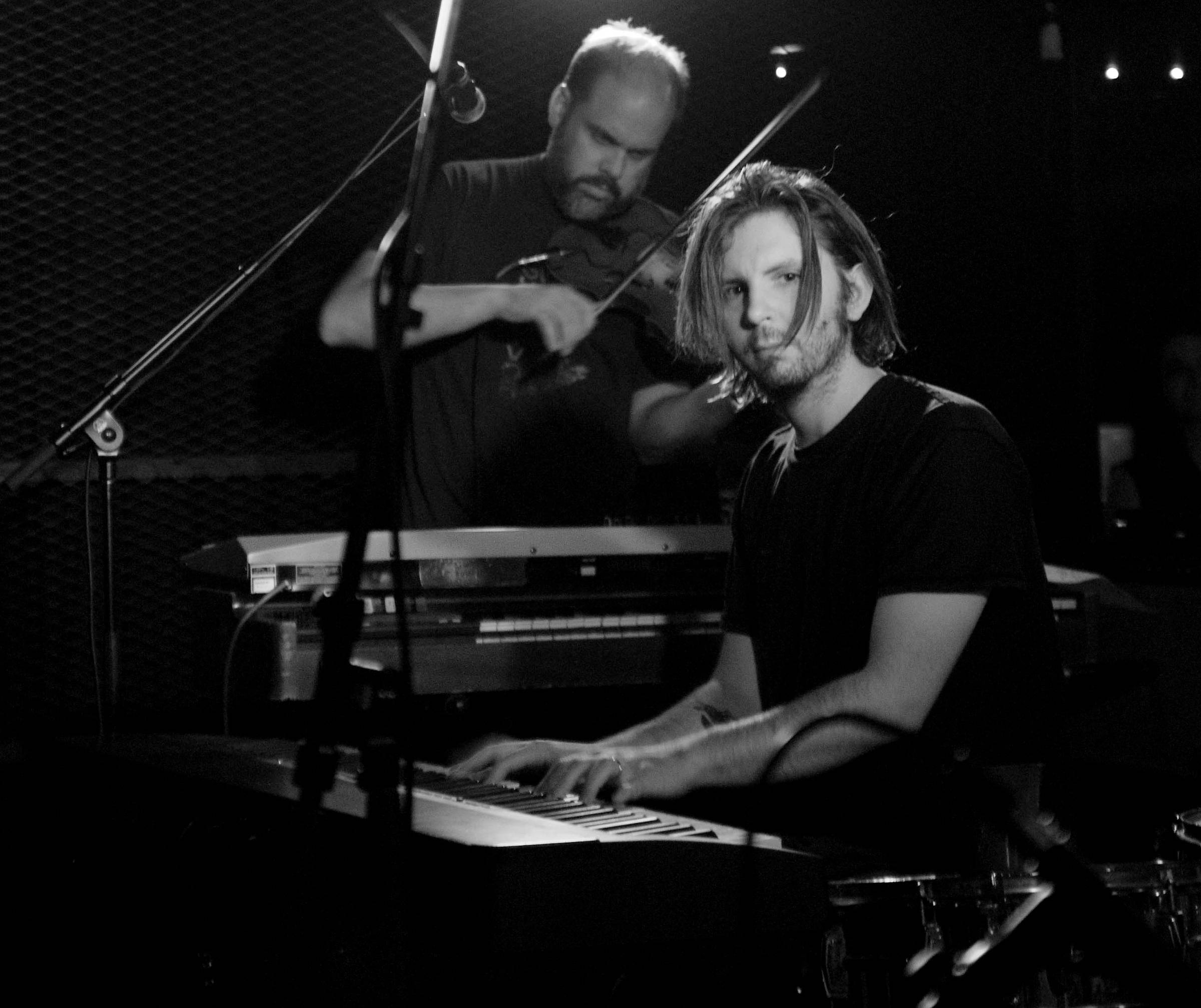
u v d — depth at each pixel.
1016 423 8.23
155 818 3.04
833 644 3.82
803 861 2.21
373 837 2.32
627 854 2.13
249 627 5.60
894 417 3.74
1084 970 2.18
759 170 3.99
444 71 2.54
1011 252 8.30
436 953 2.19
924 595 3.50
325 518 8.61
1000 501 3.58
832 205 3.89
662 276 7.54
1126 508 7.63
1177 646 7.07
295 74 8.41
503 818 2.41
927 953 1.96
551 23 8.30
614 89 7.46
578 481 7.65
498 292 7.28
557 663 5.83
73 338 8.28
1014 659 3.70
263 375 8.52
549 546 5.95
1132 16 7.83
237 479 8.49
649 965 2.16
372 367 2.35
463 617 5.82
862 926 2.33
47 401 8.26
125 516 8.32
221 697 5.84
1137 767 7.09
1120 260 7.89
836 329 3.82
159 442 8.38
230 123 8.38
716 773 3.35
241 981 2.71
